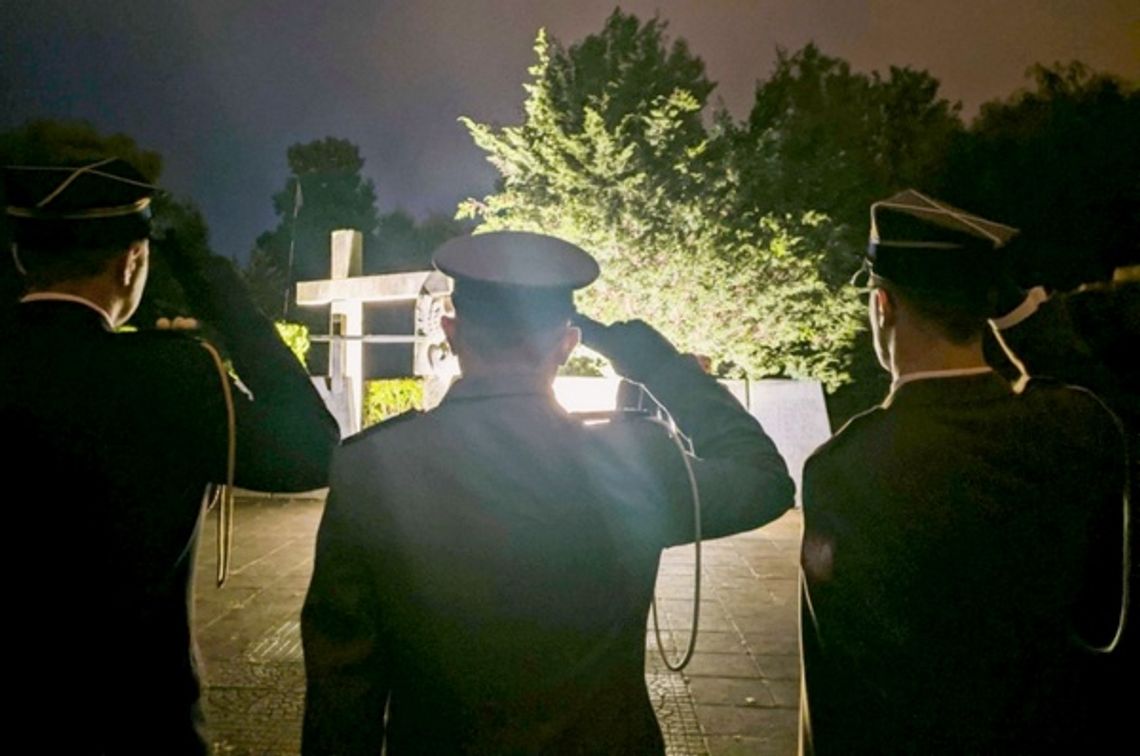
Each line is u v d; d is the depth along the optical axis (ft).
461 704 4.58
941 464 5.33
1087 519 5.24
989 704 5.16
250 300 5.93
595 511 4.76
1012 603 5.18
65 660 5.18
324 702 4.54
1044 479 5.24
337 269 41.70
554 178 41.45
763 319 41.68
